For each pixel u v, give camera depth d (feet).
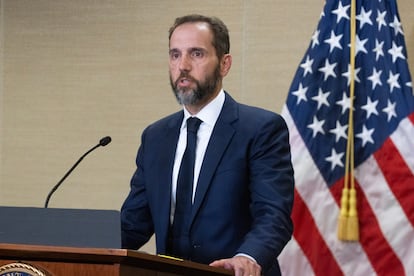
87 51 30.01
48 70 30.27
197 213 18.03
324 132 25.02
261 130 18.39
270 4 28.60
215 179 18.12
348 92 25.07
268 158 18.17
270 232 16.93
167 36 29.43
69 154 30.04
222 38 18.74
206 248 17.92
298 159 25.02
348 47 25.23
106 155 29.76
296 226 24.85
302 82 25.41
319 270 24.67
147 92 29.55
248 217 18.29
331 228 24.76
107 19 29.91
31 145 30.30
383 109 24.76
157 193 18.61
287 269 24.79
